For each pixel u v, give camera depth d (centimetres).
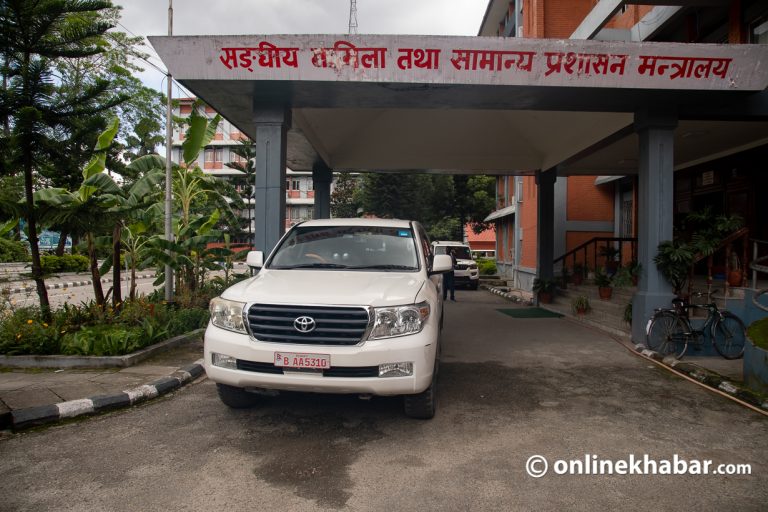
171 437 423
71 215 705
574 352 790
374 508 311
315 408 496
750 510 315
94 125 701
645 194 782
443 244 2148
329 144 1241
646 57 675
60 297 1484
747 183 1092
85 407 476
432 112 1156
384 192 2441
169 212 946
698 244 750
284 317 411
